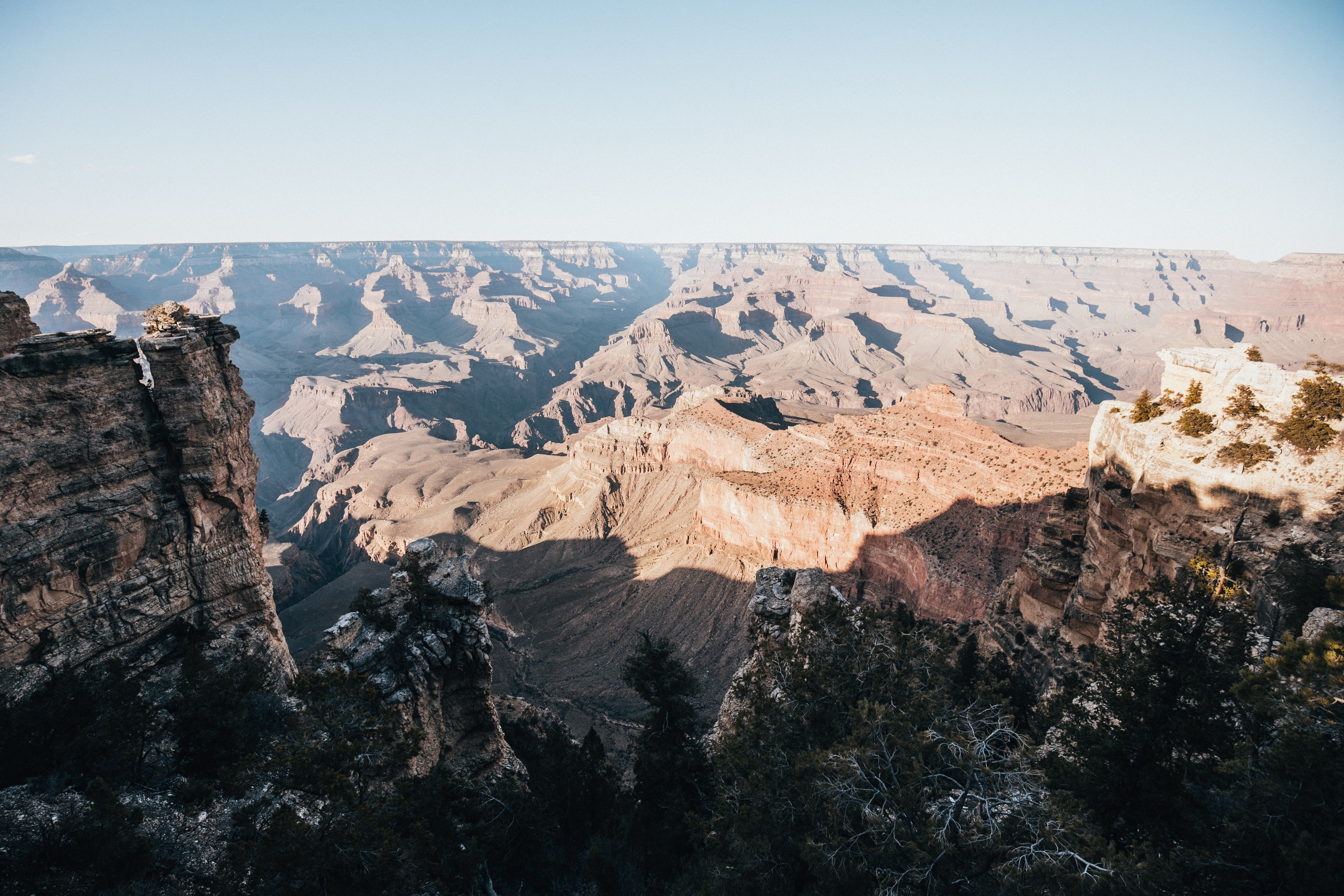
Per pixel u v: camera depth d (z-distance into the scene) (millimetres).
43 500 31984
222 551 39375
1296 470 33812
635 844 36875
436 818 30859
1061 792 20422
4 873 21406
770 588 49781
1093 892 16828
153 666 36125
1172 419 40594
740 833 22750
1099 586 42750
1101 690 25188
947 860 18594
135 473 35531
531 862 34531
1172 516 38094
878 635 28469
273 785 26734
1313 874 16484
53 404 32344
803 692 26906
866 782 21031
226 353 40125
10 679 30500
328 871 21938
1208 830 21094
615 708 84062
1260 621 30953
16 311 32875
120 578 34969
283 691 39719
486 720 46000
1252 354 39031
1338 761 17734
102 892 22219
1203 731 21781
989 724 23969
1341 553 30391
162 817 27062
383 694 38250
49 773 26984
